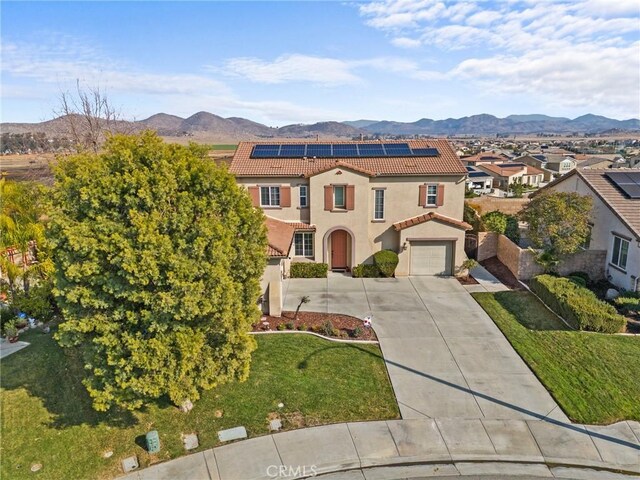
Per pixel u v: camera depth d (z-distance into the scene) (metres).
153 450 11.74
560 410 13.54
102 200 10.61
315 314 20.38
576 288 20.73
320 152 27.66
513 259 25.48
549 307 20.64
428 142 29.06
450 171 25.33
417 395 14.26
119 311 10.75
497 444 12.18
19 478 10.97
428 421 13.07
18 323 18.66
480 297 22.44
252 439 12.30
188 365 11.13
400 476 11.21
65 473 11.16
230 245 11.64
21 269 20.44
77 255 10.46
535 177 88.19
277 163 26.61
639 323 18.50
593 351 16.45
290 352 16.59
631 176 25.14
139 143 11.55
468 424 12.95
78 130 33.69
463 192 25.70
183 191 11.36
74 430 12.48
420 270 26.05
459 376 15.30
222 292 11.24
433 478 11.12
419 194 25.78
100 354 11.15
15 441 12.07
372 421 13.08
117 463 11.46
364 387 14.62
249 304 12.91
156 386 10.94
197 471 11.23
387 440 12.34
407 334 18.39
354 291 23.55
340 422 13.02
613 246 22.64
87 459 11.56
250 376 14.90
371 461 11.65
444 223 25.11
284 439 12.33
